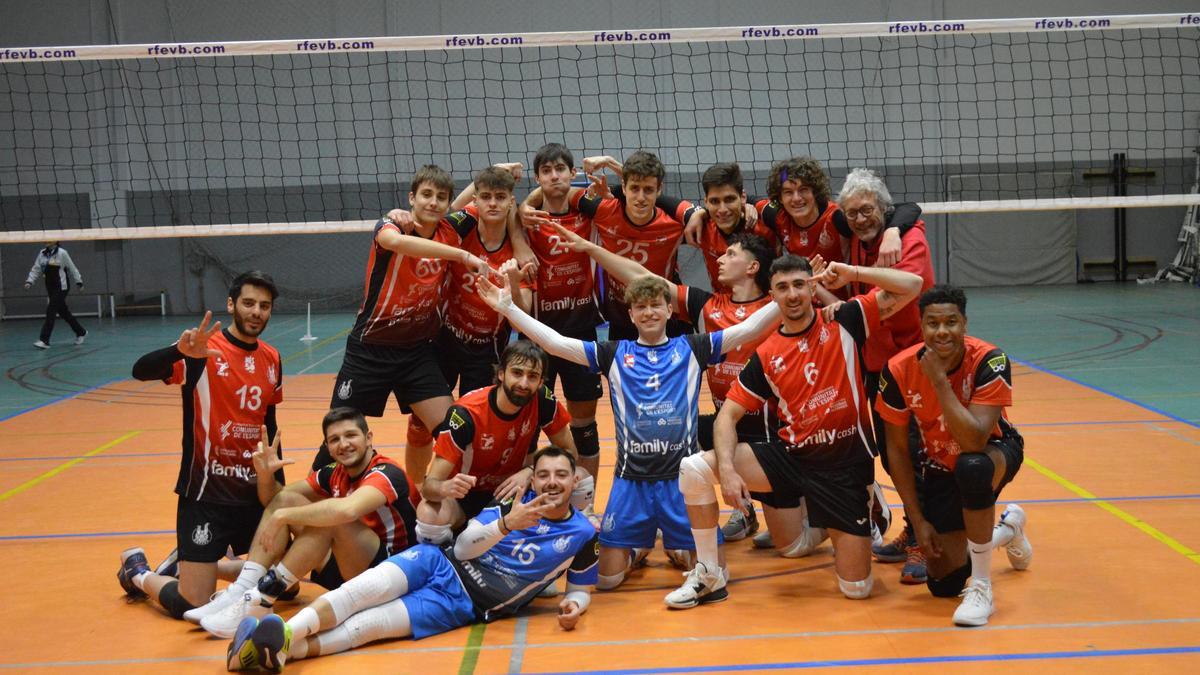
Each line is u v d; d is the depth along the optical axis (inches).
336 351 588.1
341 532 174.9
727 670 149.6
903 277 184.9
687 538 191.3
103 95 805.9
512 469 196.7
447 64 800.3
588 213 233.9
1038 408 355.3
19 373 529.3
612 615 177.9
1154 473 261.6
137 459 313.7
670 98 794.2
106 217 818.8
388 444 329.7
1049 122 824.9
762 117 800.9
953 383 173.5
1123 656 151.0
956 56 808.3
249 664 152.6
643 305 192.7
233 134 807.7
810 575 199.2
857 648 157.4
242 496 183.8
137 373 177.8
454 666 155.0
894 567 203.9
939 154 818.8
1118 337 538.9
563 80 796.6
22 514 251.3
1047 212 869.2
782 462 191.2
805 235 222.1
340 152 805.2
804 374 184.1
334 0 802.2
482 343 231.9
